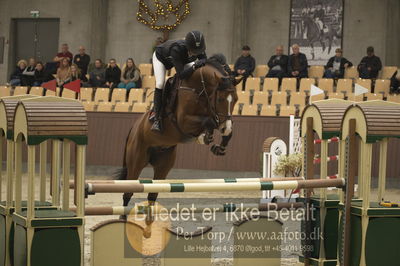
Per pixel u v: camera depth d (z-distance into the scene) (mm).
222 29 26141
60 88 21750
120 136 18609
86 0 27766
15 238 6191
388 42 23328
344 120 7039
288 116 16859
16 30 28734
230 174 17297
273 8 25328
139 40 27078
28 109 5863
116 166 18562
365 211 6668
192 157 17781
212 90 7574
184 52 8039
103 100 21141
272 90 20234
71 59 23859
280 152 12375
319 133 7445
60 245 5906
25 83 23391
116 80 21938
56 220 5875
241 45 25297
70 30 27922
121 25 27281
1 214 6785
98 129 18844
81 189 5977
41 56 28500
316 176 16250
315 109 7539
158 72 8281
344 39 24250
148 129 8336
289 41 25047
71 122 5906
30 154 5801
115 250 6469
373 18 23938
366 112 6691
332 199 7539
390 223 6770
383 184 7285
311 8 24688
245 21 25328
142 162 8703
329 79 19859
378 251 6719
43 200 7184
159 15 26703
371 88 19938
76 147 6020
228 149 17375
